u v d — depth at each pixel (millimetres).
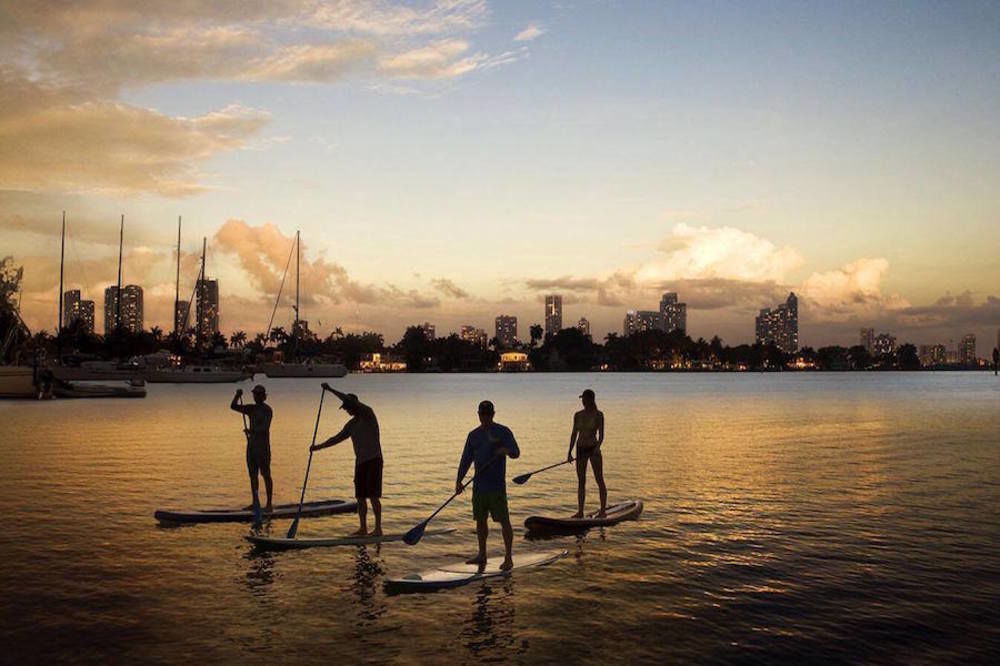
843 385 129250
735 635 6918
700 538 10867
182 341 128625
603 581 8648
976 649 6633
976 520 12211
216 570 9078
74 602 7805
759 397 73312
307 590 8258
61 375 95500
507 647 6574
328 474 17375
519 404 57188
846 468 18859
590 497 14445
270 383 129000
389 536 10758
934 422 36406
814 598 8047
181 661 6246
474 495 9258
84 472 17578
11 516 12312
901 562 9547
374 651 6469
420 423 35062
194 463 19281
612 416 41906
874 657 6434
